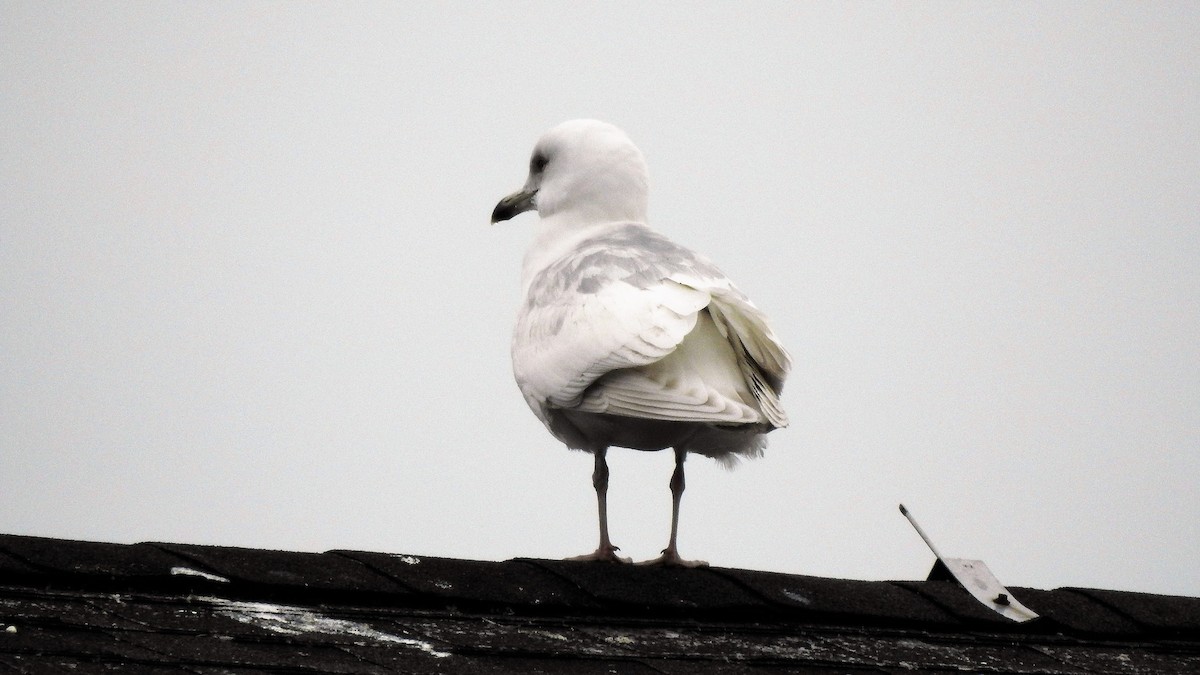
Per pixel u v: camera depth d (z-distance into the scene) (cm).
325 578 1091
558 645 1072
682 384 1357
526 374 1441
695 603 1195
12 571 1000
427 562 1151
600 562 1227
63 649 902
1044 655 1247
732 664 1096
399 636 1032
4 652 882
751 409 1341
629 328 1359
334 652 980
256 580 1062
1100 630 1323
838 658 1152
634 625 1152
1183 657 1309
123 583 1027
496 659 1020
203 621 993
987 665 1197
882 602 1275
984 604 1311
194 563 1062
